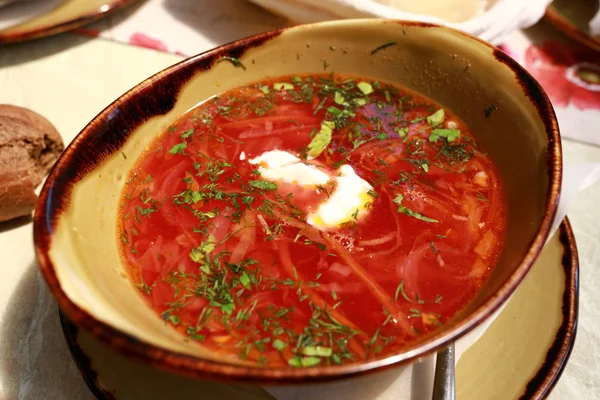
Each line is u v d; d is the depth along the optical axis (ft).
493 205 1.16
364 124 1.30
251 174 1.23
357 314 1.05
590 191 1.38
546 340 1.05
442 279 1.09
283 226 1.15
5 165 1.27
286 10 1.60
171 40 1.70
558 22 1.67
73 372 1.13
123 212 1.16
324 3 1.50
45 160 1.40
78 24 1.64
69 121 1.51
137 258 1.11
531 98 1.13
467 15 1.58
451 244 1.13
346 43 1.32
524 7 1.53
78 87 1.59
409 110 1.32
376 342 1.01
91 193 1.10
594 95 1.56
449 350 1.02
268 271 1.10
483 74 1.21
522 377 1.02
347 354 0.99
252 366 0.84
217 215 1.17
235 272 1.09
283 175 1.22
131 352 0.85
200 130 1.29
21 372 1.13
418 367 1.02
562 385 1.12
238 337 1.01
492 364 1.05
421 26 1.27
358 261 1.11
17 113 1.35
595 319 1.19
